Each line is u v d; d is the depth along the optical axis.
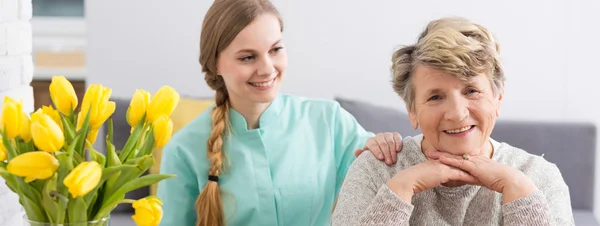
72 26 3.82
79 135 1.05
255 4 1.40
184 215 1.57
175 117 2.45
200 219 1.53
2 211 1.37
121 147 2.50
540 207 1.27
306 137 1.60
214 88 1.54
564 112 2.82
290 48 2.82
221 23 1.40
